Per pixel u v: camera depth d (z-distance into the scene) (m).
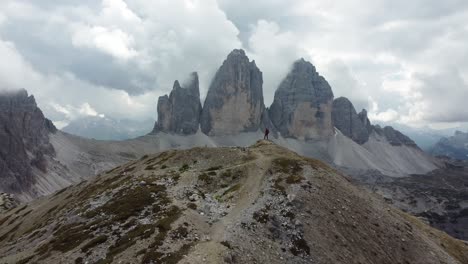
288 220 54.53
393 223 64.69
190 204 58.47
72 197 87.94
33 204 106.06
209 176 73.50
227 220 53.12
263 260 44.78
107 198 67.81
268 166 72.88
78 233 53.25
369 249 55.41
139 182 71.56
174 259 39.53
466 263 74.56
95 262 42.41
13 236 79.06
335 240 53.75
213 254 41.41
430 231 85.81
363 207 64.88
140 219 52.91
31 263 47.53
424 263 58.22
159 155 97.38
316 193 62.72
